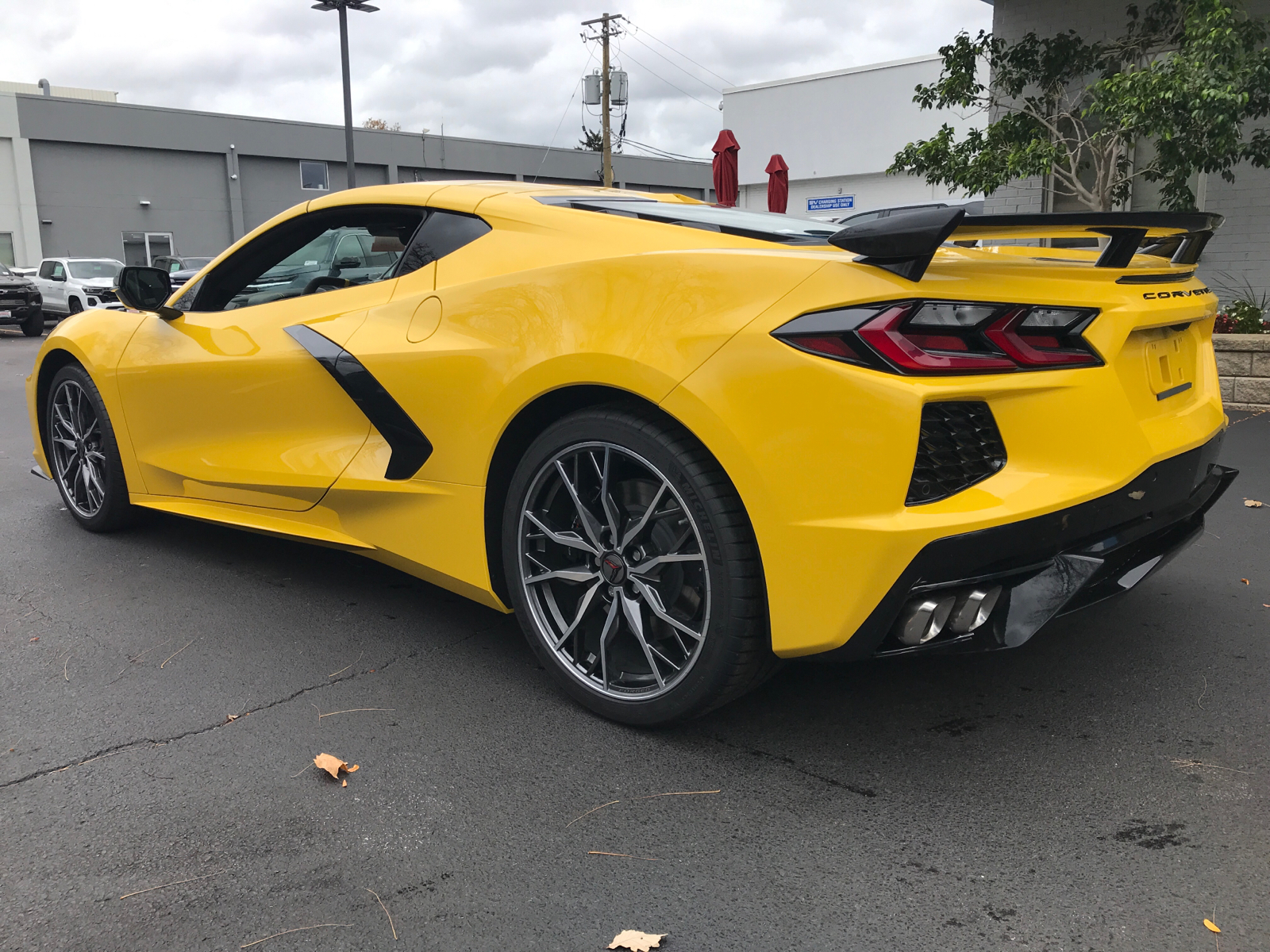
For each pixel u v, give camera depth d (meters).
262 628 3.01
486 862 1.82
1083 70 8.71
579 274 2.31
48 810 1.99
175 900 1.71
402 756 2.21
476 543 2.55
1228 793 2.01
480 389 2.46
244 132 35.78
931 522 1.82
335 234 3.05
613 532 2.27
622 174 46.75
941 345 1.87
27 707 2.47
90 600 3.27
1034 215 1.91
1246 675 2.59
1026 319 1.95
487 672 2.69
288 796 2.05
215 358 3.27
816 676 2.63
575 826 1.93
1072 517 1.96
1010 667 2.66
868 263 1.91
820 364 1.87
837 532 1.88
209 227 35.91
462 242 2.70
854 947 1.57
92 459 3.99
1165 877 1.74
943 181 9.04
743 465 1.96
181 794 2.05
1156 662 2.68
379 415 2.74
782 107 24.73
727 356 1.98
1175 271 2.39
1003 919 1.63
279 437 3.12
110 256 34.03
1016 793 2.03
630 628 2.30
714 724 2.36
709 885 1.74
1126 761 2.15
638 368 2.09
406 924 1.64
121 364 3.68
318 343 2.91
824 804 2.00
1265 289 8.90
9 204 32.00
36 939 1.60
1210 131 7.31
